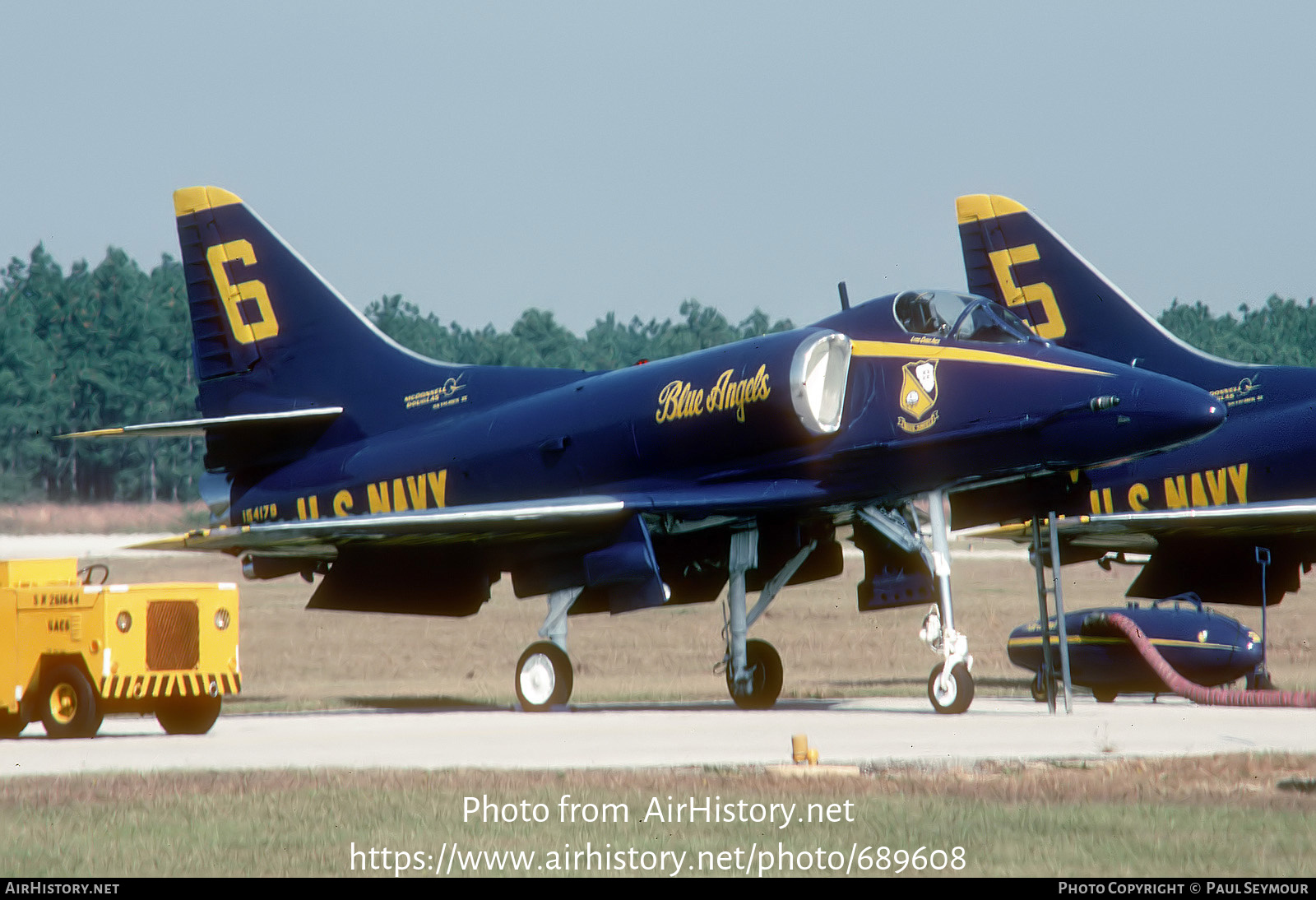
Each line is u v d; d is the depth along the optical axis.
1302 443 76.38
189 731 55.56
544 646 67.50
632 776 40.47
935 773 40.66
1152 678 68.69
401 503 76.19
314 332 80.94
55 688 53.09
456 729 56.50
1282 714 60.56
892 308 66.38
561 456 70.81
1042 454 61.44
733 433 65.94
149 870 30.42
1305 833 32.59
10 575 55.22
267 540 69.44
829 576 71.50
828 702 72.50
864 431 64.56
